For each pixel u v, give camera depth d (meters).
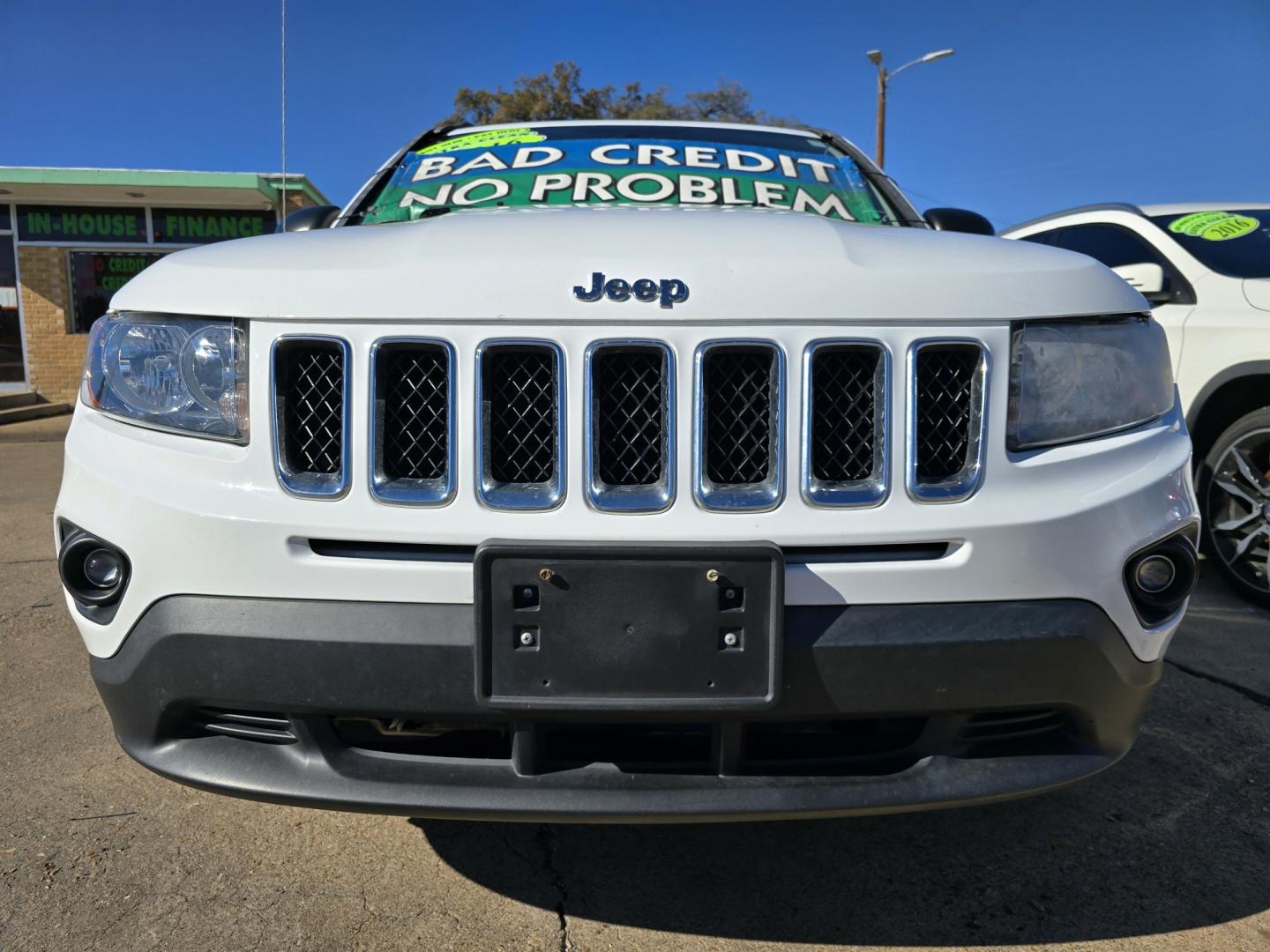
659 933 1.84
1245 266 4.06
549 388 1.52
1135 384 1.68
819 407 1.54
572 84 25.45
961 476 1.54
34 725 2.69
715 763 1.55
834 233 1.75
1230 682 3.06
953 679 1.50
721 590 1.46
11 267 13.84
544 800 1.51
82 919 1.83
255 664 1.50
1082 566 1.53
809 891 1.98
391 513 1.50
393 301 1.52
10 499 6.30
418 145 2.96
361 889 1.95
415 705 1.49
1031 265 1.67
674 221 1.80
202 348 1.58
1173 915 1.90
